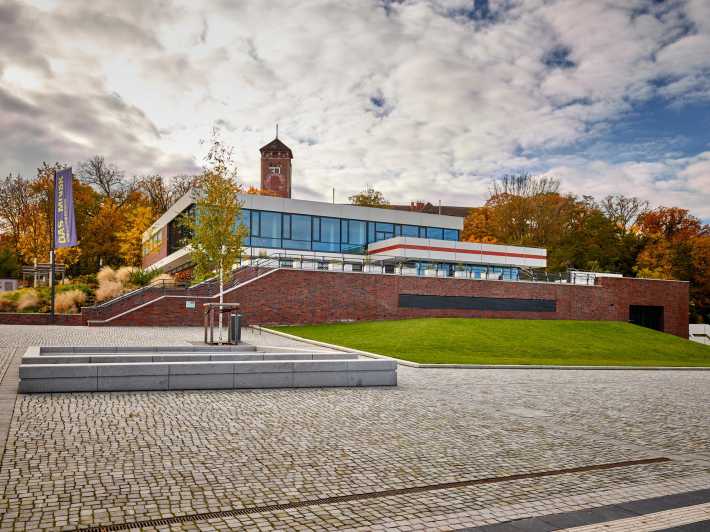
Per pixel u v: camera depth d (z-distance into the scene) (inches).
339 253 1780.3
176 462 281.7
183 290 1253.7
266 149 3181.6
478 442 353.1
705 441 385.7
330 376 552.4
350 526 210.1
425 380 639.8
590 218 2849.4
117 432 334.0
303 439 340.2
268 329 1240.8
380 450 323.3
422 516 223.1
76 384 456.4
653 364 1066.7
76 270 2367.1
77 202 2378.2
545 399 541.0
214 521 210.2
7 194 2260.1
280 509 225.5
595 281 1806.1
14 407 387.9
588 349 1216.8
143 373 478.3
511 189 2827.3
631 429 416.5
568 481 278.8
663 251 2605.8
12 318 1135.6
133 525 203.9
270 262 1389.0
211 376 503.2
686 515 232.4
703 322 2596.0
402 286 1499.8
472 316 1594.5
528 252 1921.8
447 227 1975.9
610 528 215.9
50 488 237.5
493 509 234.2
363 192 3139.8
